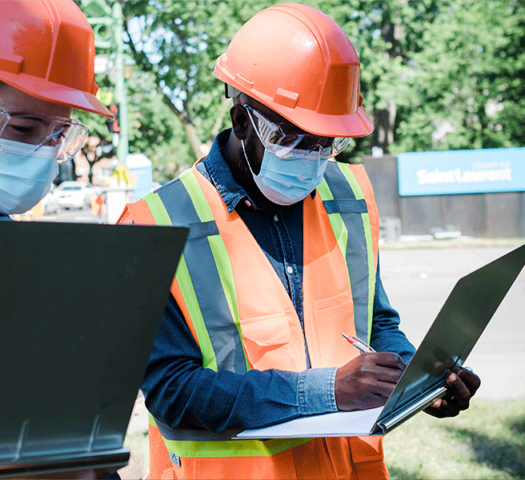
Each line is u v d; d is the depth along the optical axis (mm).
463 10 20406
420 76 20344
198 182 1694
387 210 15109
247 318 1604
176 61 18016
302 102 1574
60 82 1374
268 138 1586
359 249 1851
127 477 3035
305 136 1584
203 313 1587
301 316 1700
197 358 1576
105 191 8625
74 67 1398
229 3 17438
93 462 1005
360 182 1970
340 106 1603
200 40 17812
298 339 1635
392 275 11281
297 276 1712
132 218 1635
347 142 1707
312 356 1672
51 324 902
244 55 1636
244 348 1599
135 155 10422
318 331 1697
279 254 1712
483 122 22438
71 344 924
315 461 1637
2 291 859
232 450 1587
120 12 10047
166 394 1505
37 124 1400
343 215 1857
